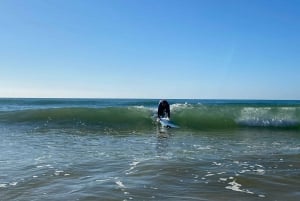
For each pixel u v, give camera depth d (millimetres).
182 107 26016
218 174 8234
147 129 21062
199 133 19391
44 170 8766
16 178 7844
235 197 6309
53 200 6086
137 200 6105
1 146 13312
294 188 6973
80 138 16328
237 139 16516
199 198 6223
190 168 8914
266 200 6129
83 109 25562
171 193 6559
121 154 11484
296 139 16719
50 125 22109
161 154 11523
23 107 48094
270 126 23719
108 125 22500
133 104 59188
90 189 6816
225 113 24703
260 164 9586
